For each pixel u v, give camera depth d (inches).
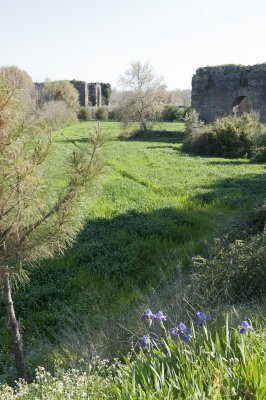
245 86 1872.5
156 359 133.2
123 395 117.6
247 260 284.2
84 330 271.6
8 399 154.7
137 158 1218.0
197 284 280.4
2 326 309.0
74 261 431.8
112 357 209.2
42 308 342.0
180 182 840.3
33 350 261.6
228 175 918.4
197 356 130.3
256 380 115.0
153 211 613.6
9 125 188.9
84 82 3627.0
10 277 217.8
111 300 339.9
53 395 149.6
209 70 1966.0
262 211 393.7
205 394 115.9
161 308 238.8
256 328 180.1
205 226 522.3
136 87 1998.0
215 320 197.5
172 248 447.8
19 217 195.3
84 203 216.2
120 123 2544.3
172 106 2588.6
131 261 421.7
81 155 216.2
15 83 191.5
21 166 186.9
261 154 1159.0
